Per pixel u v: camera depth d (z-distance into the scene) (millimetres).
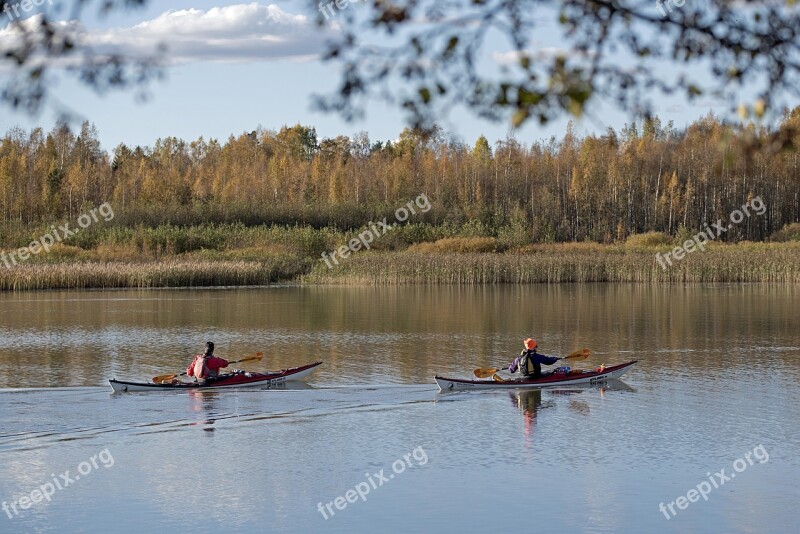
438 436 31219
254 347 52750
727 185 180625
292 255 119812
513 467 27641
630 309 74250
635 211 187750
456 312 72250
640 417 33875
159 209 157250
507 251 127938
